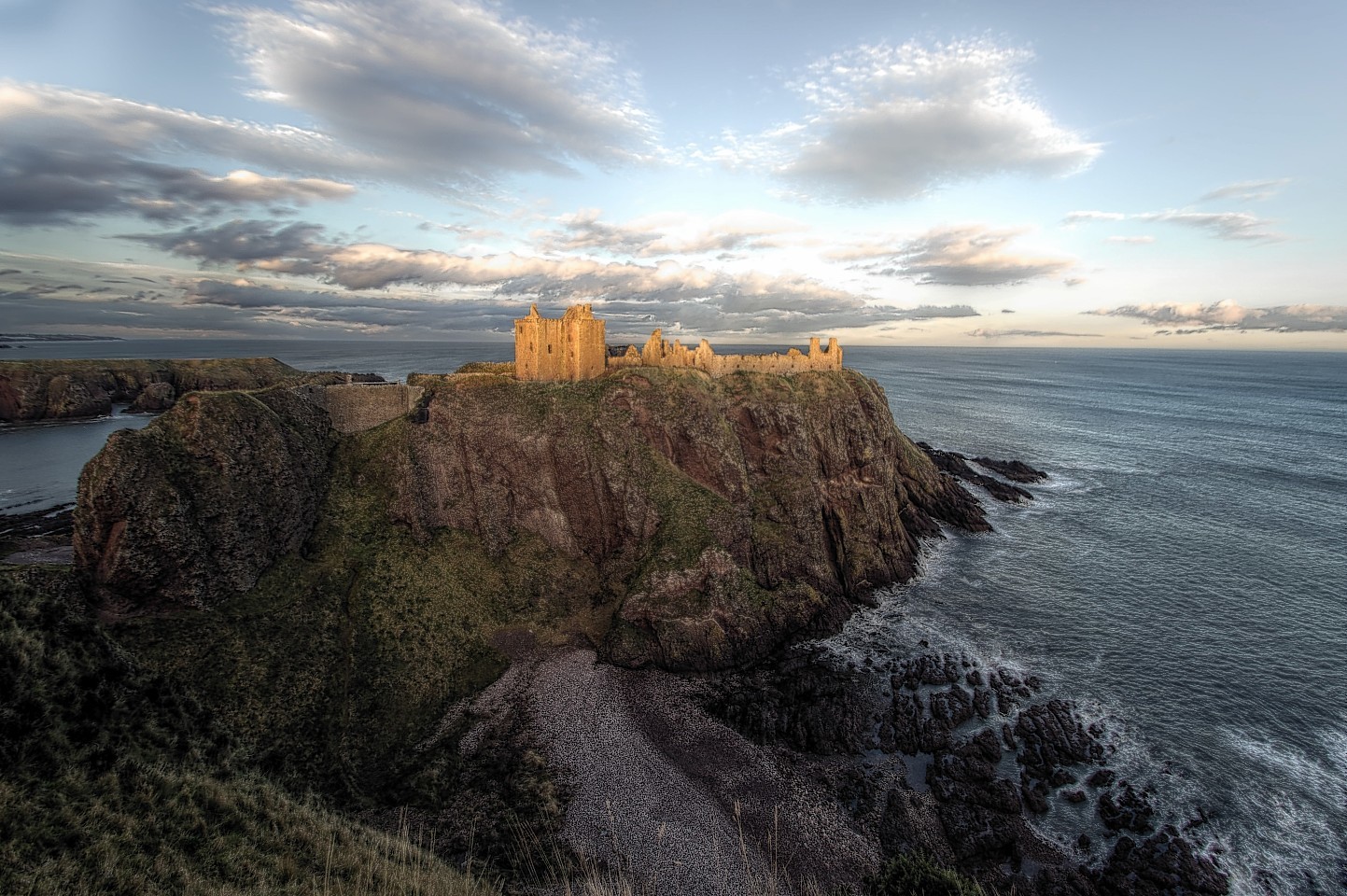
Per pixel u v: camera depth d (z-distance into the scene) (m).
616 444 81.75
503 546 76.44
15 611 27.05
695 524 75.88
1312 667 62.62
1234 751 51.38
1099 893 40.16
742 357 103.88
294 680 51.16
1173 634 69.62
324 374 139.50
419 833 42.44
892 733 55.19
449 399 81.38
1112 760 50.91
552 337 89.44
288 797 33.16
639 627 67.50
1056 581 83.50
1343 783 47.97
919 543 96.19
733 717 57.91
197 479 56.59
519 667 62.69
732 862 41.62
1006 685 60.97
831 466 92.50
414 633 61.16
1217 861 41.78
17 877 18.20
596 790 47.56
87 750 24.67
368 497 72.88
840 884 40.00
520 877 38.94
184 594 51.59
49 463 128.75
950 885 32.56
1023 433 184.00
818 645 69.62
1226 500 118.25
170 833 23.62
